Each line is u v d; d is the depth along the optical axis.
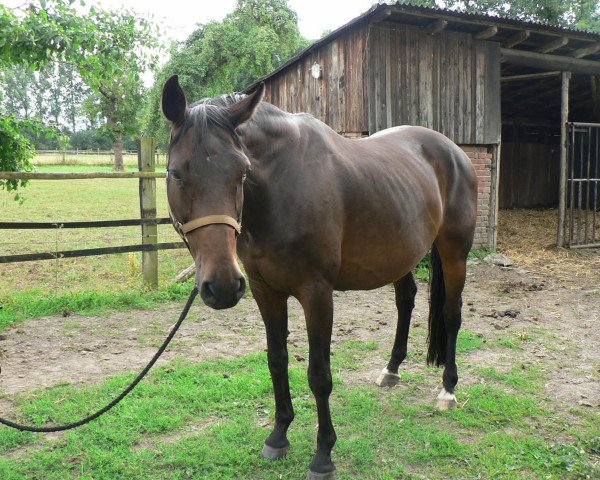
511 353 4.30
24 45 4.52
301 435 2.95
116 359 4.17
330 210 2.40
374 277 2.84
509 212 13.52
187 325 5.08
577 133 14.85
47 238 9.56
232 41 19.78
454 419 3.16
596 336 4.74
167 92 1.95
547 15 19.83
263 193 2.28
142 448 2.82
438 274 3.57
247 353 4.31
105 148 68.19
